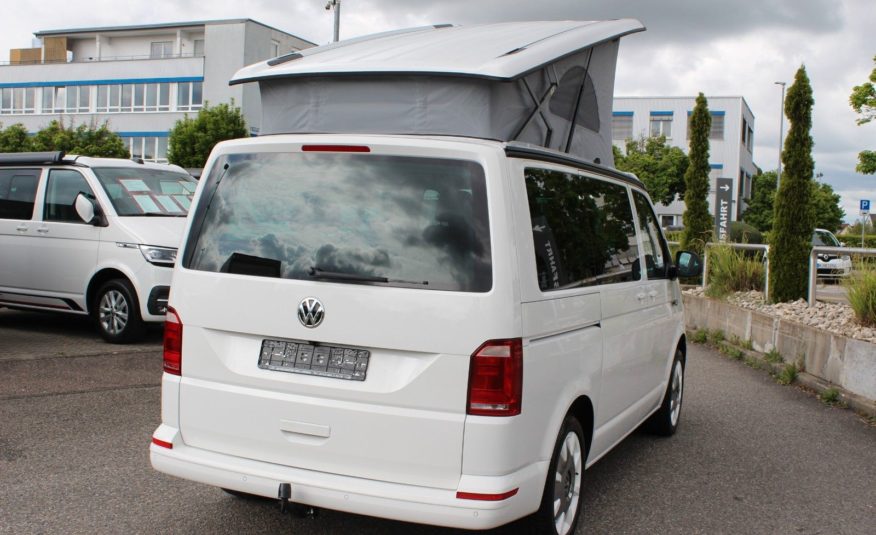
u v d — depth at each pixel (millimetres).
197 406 3938
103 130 45719
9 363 8391
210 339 3928
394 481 3582
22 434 6008
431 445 3510
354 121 4434
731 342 11797
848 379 8234
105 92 54625
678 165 51406
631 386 5305
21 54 59312
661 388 6215
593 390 4477
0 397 7031
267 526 4457
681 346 6852
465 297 3514
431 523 3490
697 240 17688
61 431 6117
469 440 3467
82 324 11273
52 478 5098
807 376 9062
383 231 3707
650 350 5711
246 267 3889
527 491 3643
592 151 5668
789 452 6355
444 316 3512
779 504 5133
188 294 3994
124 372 8195
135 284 9445
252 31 52062
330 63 4492
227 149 4121
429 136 3828
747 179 69812
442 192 3682
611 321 4770
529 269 3701
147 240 9523
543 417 3795
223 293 3896
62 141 44688
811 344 9148
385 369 3598
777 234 12273
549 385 3840
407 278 3604
